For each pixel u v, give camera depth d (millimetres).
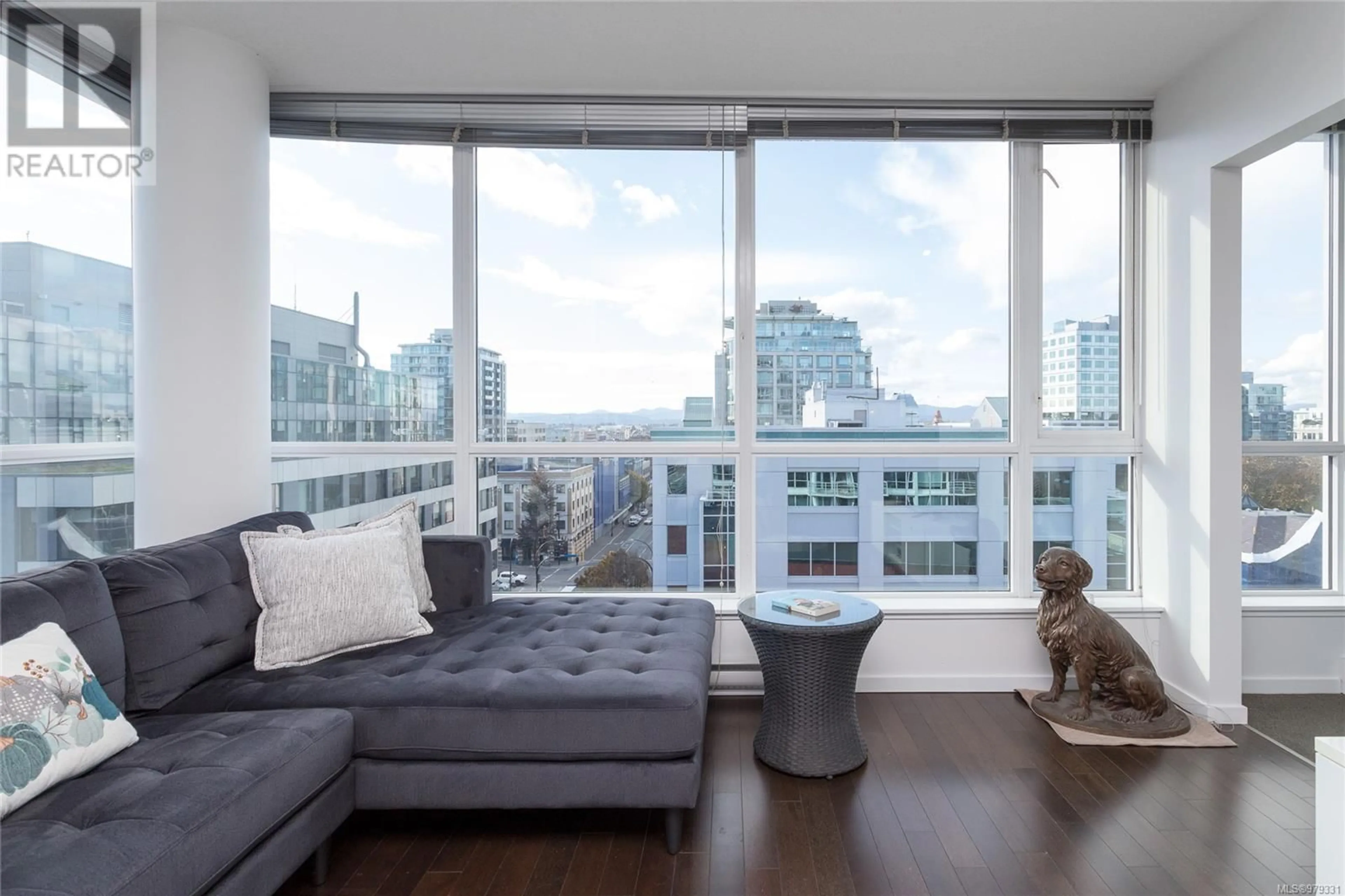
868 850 1841
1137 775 2232
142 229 2500
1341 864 1182
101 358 2516
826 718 2256
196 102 2512
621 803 1812
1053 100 3006
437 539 2711
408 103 2986
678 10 2408
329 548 2215
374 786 1815
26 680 1349
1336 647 2979
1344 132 3076
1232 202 2660
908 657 2980
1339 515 3160
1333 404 3154
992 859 1797
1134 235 3107
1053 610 2660
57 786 1337
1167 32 2506
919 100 3004
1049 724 2623
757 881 1722
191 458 2514
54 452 2311
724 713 2779
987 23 2471
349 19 2469
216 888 1317
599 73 2826
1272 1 2301
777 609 2391
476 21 2475
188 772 1375
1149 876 1727
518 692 1823
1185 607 2807
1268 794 2117
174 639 1837
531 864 1805
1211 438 2666
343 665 2041
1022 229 3109
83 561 1752
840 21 2467
